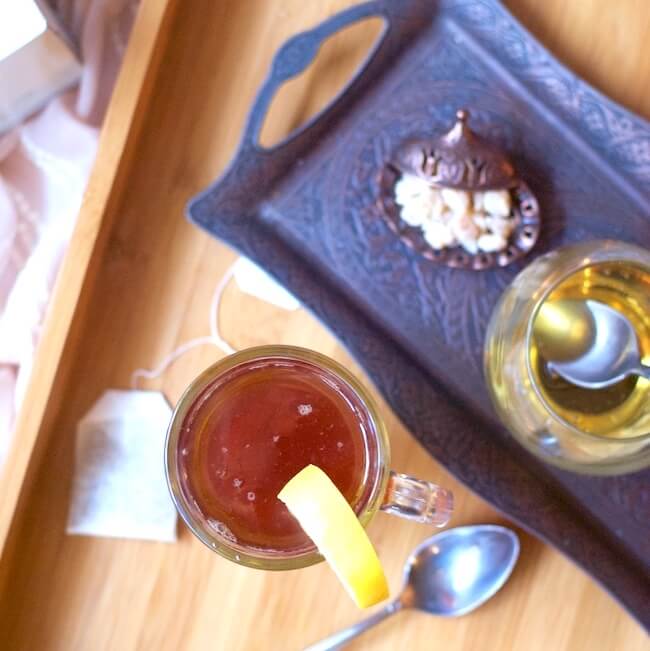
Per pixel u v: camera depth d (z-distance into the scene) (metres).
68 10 0.43
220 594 0.39
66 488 0.40
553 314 0.36
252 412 0.34
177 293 0.40
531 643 0.38
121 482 0.39
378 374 0.38
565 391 0.37
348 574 0.29
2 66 0.39
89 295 0.39
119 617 0.39
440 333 0.39
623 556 0.38
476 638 0.39
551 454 0.35
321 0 0.41
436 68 0.41
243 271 0.40
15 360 0.42
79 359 0.40
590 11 0.41
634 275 0.36
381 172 0.40
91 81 0.43
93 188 0.38
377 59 0.40
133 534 0.39
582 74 0.41
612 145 0.39
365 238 0.40
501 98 0.40
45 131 0.44
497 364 0.36
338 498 0.30
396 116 0.41
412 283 0.40
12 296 0.42
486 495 0.37
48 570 0.39
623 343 0.36
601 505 0.38
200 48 0.41
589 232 0.40
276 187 0.40
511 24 0.39
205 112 0.41
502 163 0.38
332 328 0.38
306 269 0.40
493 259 0.39
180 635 0.39
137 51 0.39
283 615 0.39
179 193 0.41
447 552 0.39
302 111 0.41
